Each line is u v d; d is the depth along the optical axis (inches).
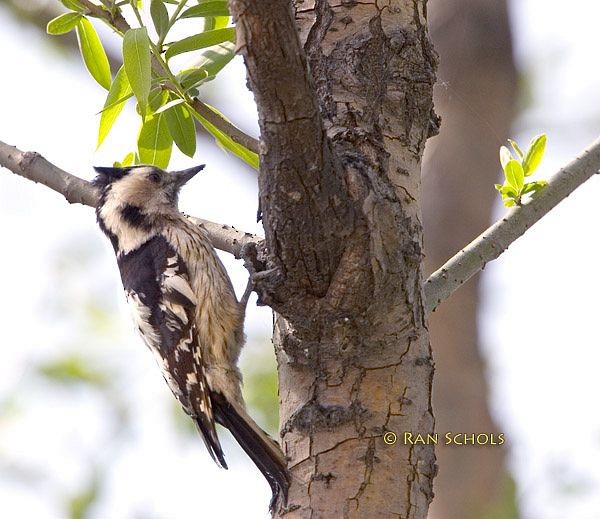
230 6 249.4
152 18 350.0
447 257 614.9
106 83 386.0
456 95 645.3
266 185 277.7
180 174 513.0
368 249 287.0
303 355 310.0
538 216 374.6
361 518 299.7
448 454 581.3
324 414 306.2
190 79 354.6
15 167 451.2
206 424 446.3
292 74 255.4
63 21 361.7
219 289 464.4
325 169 273.7
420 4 342.3
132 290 481.7
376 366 307.3
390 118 326.0
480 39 649.0
